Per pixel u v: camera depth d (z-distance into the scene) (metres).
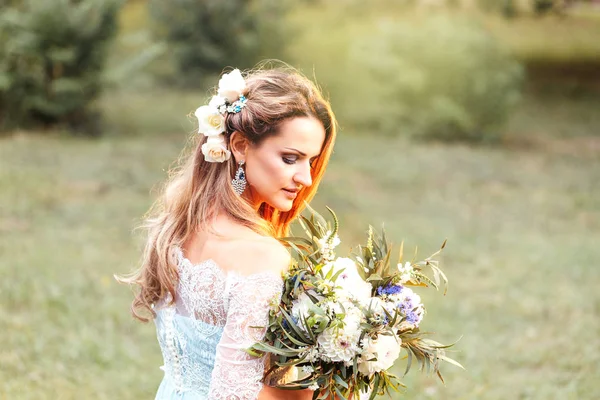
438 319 6.20
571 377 5.18
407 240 8.37
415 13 24.91
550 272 7.55
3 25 12.56
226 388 2.00
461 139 14.62
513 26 27.69
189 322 2.15
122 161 11.18
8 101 12.92
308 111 2.11
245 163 2.15
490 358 5.53
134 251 7.53
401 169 11.80
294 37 18.77
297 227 5.51
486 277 7.41
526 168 12.44
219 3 18.06
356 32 20.23
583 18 28.47
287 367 2.13
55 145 11.92
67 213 8.59
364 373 2.10
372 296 2.17
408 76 14.52
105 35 12.98
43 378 4.82
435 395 4.85
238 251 2.07
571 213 9.92
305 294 2.06
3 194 9.04
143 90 17.73
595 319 6.32
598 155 13.61
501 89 14.53
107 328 5.67
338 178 11.05
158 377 4.99
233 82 2.12
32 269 6.74
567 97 19.58
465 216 9.59
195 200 2.20
